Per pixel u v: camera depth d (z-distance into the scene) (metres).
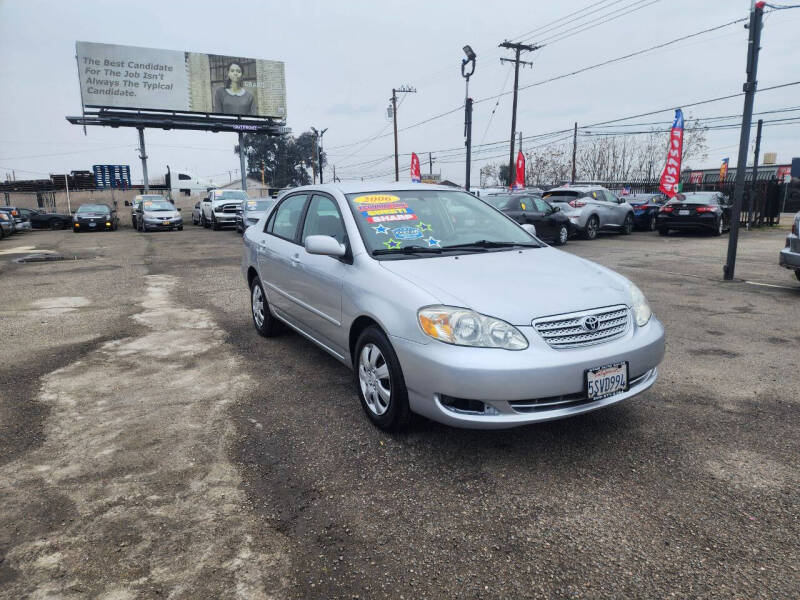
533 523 2.54
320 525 2.54
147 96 34.09
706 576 2.19
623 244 14.78
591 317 3.06
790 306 6.88
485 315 2.95
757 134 28.53
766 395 4.00
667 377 4.39
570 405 3.02
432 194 4.51
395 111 40.53
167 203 25.83
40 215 30.50
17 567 2.26
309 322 4.41
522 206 13.57
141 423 3.63
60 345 5.48
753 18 8.27
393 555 2.34
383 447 3.28
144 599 2.08
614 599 2.08
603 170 53.47
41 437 3.43
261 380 4.43
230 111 36.38
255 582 2.18
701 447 3.23
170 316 6.75
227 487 2.86
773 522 2.53
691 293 7.74
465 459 3.12
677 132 20.00
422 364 2.99
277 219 5.38
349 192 4.28
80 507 2.68
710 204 16.39
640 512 2.62
